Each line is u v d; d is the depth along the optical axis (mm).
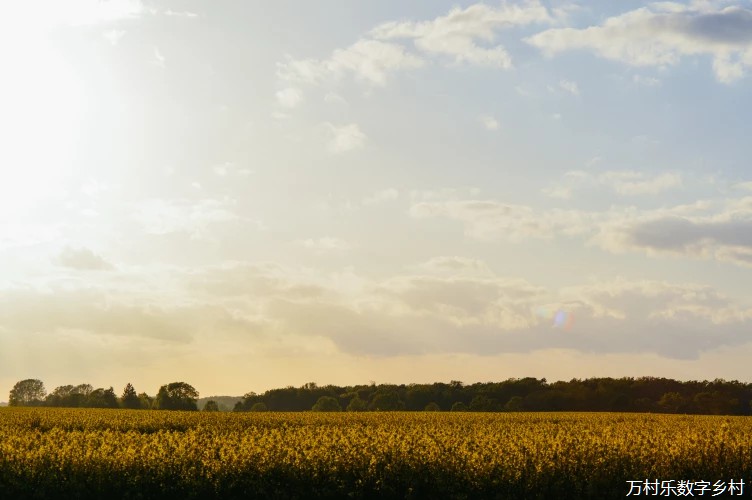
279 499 20812
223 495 21141
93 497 21438
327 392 138625
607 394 101500
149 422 42531
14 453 22953
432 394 122938
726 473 22406
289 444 24406
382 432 28688
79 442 25828
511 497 20500
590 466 21828
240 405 137625
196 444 24125
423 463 21703
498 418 51062
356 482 21203
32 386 141875
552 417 53781
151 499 21328
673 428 35531
